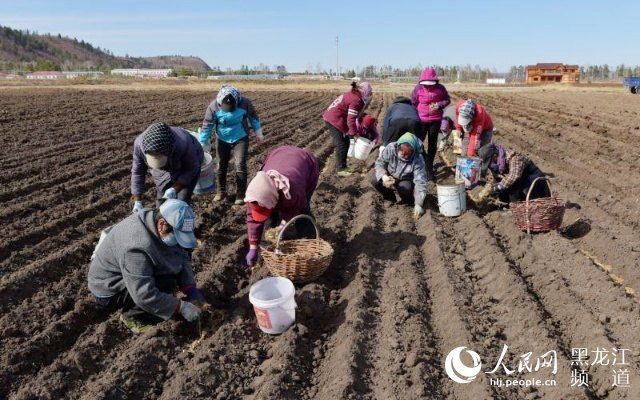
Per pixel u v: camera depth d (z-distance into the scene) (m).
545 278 5.15
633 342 4.07
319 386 3.83
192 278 4.49
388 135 8.08
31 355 4.07
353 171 9.79
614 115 18.50
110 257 4.17
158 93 31.62
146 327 4.42
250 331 4.46
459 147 10.97
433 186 8.53
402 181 7.21
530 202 6.09
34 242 6.25
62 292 5.08
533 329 4.29
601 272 5.06
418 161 7.08
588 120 16.81
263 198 4.70
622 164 10.10
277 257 4.88
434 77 8.35
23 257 5.77
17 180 8.63
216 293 5.05
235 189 8.42
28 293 5.02
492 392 3.59
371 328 4.44
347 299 4.90
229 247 6.09
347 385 3.66
